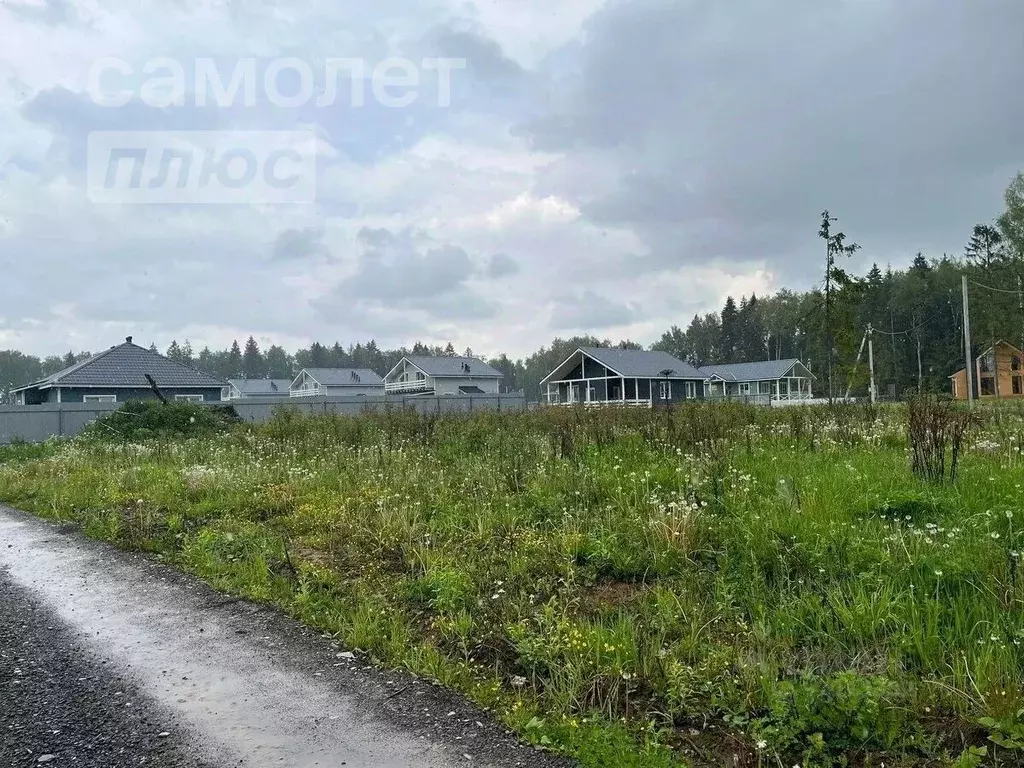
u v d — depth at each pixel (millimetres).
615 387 46438
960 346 61969
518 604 4676
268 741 3191
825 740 2982
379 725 3332
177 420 19375
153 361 34156
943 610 3967
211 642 4461
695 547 5465
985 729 2982
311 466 10602
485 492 7723
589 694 3539
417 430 14164
